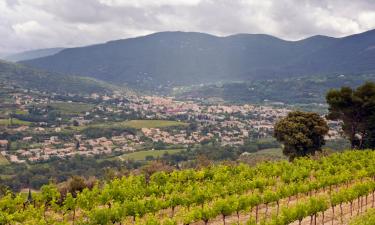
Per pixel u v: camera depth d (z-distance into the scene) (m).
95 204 42.66
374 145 71.94
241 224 34.06
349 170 54.28
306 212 36.62
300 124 69.12
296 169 52.75
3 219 36.84
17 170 116.00
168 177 55.16
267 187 47.47
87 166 125.31
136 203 38.53
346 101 70.19
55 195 45.16
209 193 42.56
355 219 37.38
